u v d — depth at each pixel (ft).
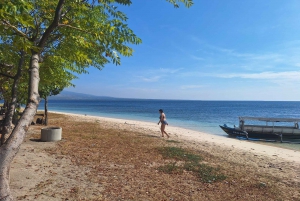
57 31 12.14
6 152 6.93
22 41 8.11
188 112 212.02
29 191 15.88
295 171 26.96
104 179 19.61
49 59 14.23
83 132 47.03
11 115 16.75
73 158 25.64
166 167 24.30
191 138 53.26
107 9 11.64
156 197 16.55
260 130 67.72
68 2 10.72
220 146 43.70
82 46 11.69
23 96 26.63
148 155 29.50
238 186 19.97
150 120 116.57
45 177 18.94
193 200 16.44
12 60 16.81
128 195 16.56
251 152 40.22
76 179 19.11
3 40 13.85
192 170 23.90
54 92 56.65
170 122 112.68
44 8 11.84
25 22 7.14
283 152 43.75
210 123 109.91
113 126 64.18
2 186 6.72
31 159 23.79
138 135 47.98
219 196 17.51
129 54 10.46
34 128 49.16
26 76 20.70
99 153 28.84
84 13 11.32
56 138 34.76
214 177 21.83
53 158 25.07
